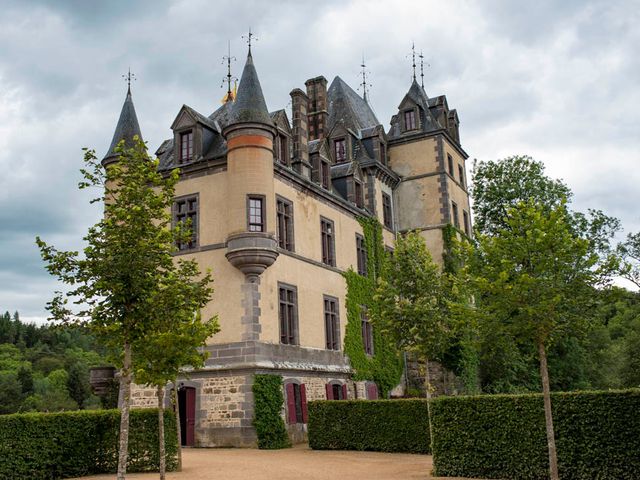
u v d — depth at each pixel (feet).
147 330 49.42
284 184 101.04
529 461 52.80
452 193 138.82
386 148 139.03
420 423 75.77
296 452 79.36
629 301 151.94
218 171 96.37
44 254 47.67
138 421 62.90
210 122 102.83
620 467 48.62
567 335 51.34
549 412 47.80
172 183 51.83
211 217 95.40
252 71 96.89
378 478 55.98
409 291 85.61
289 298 98.73
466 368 121.49
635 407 48.78
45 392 290.35
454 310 53.62
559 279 49.67
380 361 119.34
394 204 138.10
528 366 137.39
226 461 69.56
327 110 137.69
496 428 54.75
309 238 106.22
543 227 50.14
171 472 61.31
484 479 54.34
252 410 86.28
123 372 48.03
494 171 151.02
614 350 156.97
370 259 123.24
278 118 103.40
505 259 50.24
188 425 89.45
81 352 396.78
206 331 58.29
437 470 56.95
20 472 54.95
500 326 50.06
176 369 55.93
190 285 52.42
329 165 117.29
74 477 58.65
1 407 263.49
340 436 80.74
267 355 90.33
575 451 50.57
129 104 104.32
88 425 60.80
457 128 150.61
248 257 89.20
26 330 434.30
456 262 129.90
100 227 49.34
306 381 98.07
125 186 50.93
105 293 48.11
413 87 145.07
